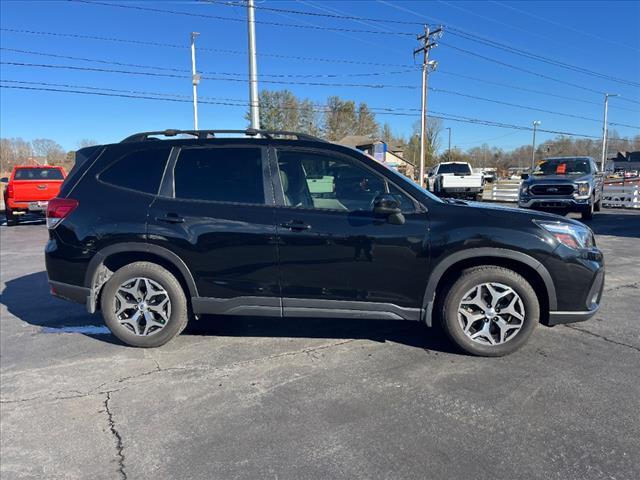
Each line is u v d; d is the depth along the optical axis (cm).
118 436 285
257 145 405
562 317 378
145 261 412
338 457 262
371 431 286
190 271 397
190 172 408
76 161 441
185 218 395
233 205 394
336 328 466
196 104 3083
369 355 398
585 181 1330
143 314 412
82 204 412
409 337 439
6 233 1295
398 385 344
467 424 292
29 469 256
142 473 252
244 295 396
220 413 309
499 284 378
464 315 386
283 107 5850
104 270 415
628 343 418
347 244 378
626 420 294
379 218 378
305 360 390
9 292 621
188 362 389
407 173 6650
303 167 397
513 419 296
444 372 363
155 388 345
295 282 389
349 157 394
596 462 254
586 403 315
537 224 374
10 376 367
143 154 419
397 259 376
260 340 436
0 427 296
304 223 382
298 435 284
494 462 255
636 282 645
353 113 7619
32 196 1461
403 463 256
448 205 386
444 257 372
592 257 378
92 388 346
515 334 382
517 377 353
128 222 400
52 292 425
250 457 263
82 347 423
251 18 1838
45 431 292
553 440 274
